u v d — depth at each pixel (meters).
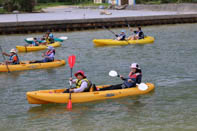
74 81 12.42
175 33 32.59
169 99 12.52
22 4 65.00
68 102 11.95
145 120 10.55
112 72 13.06
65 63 19.59
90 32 35.88
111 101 12.26
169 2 69.56
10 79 16.34
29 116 11.09
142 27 39.44
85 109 11.52
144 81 15.11
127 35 32.78
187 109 11.47
